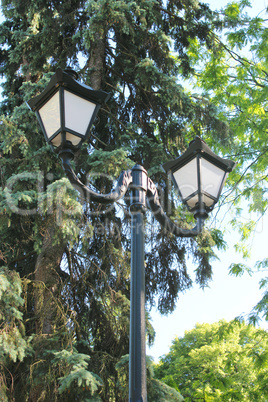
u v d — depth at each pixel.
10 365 6.59
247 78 11.59
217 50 10.70
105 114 10.18
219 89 11.80
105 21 8.52
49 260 7.72
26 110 7.45
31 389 6.27
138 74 9.13
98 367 7.02
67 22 9.86
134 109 10.78
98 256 8.84
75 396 5.96
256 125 10.91
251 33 10.41
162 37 9.59
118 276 8.28
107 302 8.21
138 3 9.46
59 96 3.13
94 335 8.16
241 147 11.35
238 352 8.99
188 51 12.31
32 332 7.39
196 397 13.26
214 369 17.20
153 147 8.95
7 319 6.07
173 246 9.38
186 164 3.69
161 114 10.05
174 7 10.93
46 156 7.53
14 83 11.32
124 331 7.48
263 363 8.54
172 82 8.95
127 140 9.09
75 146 3.15
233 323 8.84
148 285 9.62
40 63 9.95
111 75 10.60
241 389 15.28
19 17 11.52
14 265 8.52
